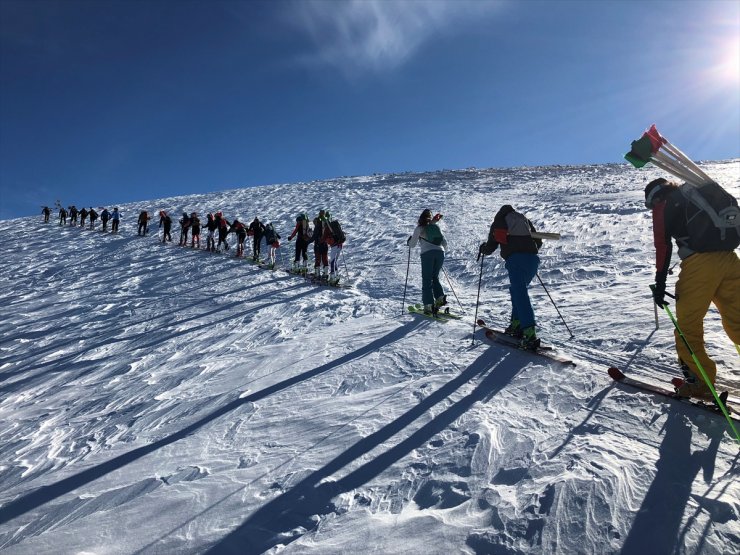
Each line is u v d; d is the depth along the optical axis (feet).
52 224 113.29
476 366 14.93
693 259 10.41
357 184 136.26
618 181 92.58
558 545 6.97
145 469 11.04
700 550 6.62
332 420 12.26
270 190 141.90
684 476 8.28
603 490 7.94
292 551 7.51
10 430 15.70
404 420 11.71
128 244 75.82
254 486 9.52
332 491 9.07
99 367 21.84
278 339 22.31
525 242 15.99
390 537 7.55
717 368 13.24
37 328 32.53
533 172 134.92
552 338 18.03
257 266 47.75
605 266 29.35
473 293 29.17
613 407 11.17
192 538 8.11
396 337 19.56
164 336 25.93
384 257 45.91
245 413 13.66
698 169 10.24
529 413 11.33
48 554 8.13
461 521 7.73
